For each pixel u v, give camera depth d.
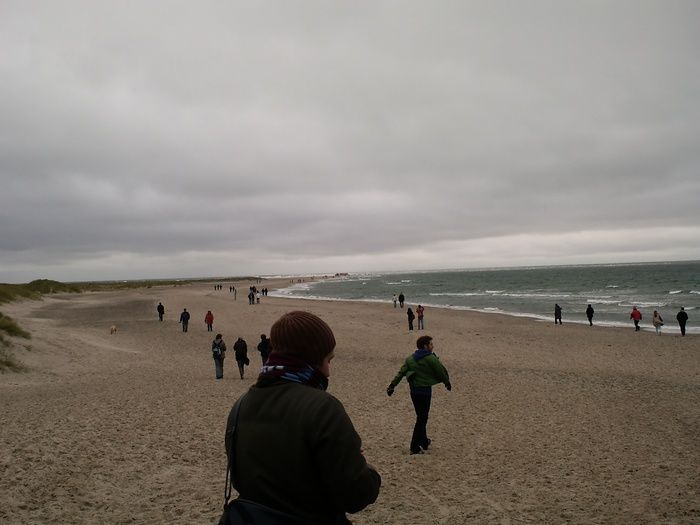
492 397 12.98
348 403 12.26
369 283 152.12
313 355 2.03
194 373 17.08
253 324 35.16
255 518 1.76
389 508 5.94
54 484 6.14
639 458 7.95
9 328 18.62
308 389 1.90
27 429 8.59
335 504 1.82
